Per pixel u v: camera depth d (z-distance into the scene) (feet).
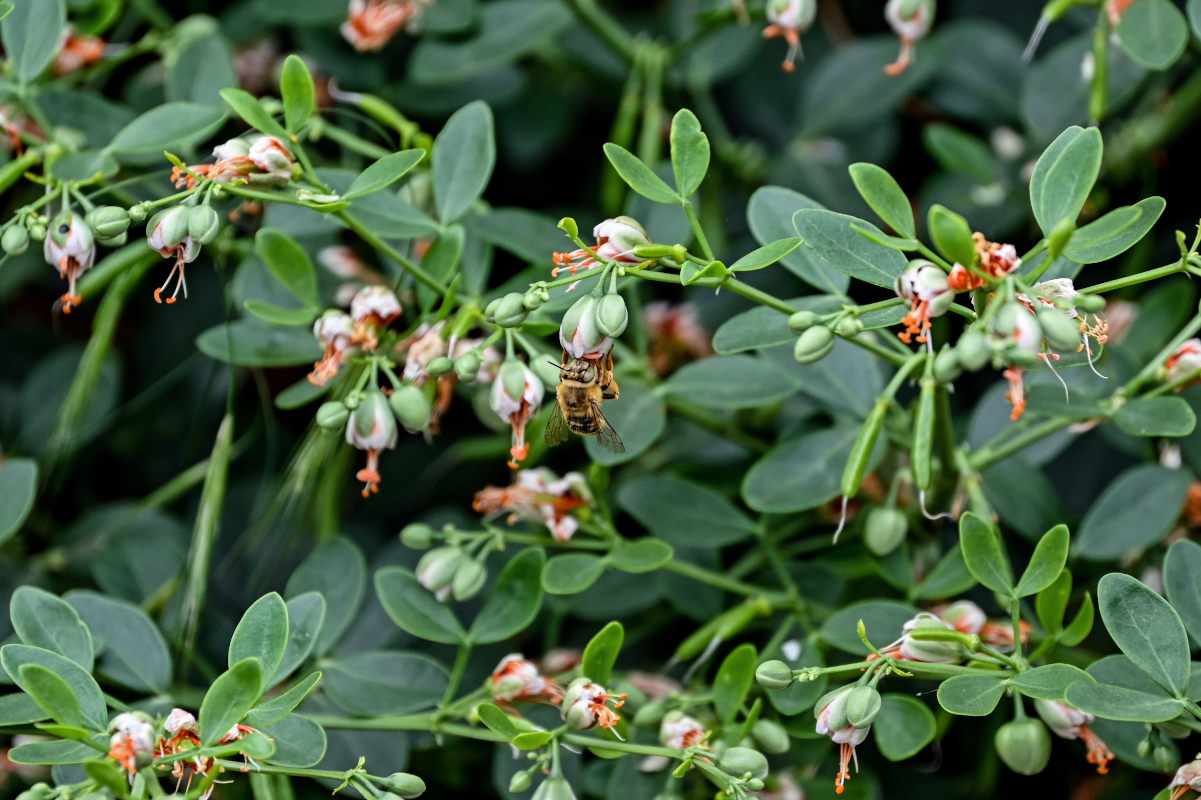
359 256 2.79
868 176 2.49
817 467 2.66
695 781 2.65
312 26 2.89
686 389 2.69
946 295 2.46
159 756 2.50
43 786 2.47
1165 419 2.61
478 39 2.88
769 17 2.77
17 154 2.76
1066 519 2.77
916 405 2.66
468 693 2.74
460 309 2.65
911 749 2.58
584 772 2.67
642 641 2.84
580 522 2.68
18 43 2.71
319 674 2.52
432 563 2.64
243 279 2.74
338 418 2.59
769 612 2.69
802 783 2.66
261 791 2.60
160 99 2.87
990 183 2.89
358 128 2.88
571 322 2.49
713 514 2.71
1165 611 2.49
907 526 2.71
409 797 2.52
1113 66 2.86
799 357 2.51
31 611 2.56
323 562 2.68
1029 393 2.65
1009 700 2.77
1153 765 2.56
